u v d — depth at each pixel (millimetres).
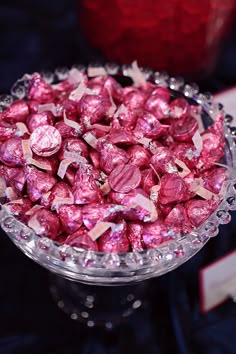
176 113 415
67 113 405
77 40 616
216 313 470
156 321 470
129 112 402
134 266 347
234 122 455
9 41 606
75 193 358
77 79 441
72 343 455
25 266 494
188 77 570
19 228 349
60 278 498
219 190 379
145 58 543
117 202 356
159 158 374
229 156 408
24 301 477
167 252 343
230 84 593
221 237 500
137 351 451
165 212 371
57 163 385
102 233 347
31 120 396
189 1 487
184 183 367
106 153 372
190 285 486
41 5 632
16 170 381
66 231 363
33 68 596
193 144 401
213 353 446
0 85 574
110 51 552
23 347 448
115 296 484
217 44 560
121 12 506
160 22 504
